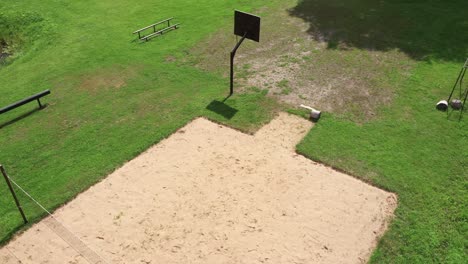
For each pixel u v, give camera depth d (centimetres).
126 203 1063
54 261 921
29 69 1822
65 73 1736
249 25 1423
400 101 1436
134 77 1664
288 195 1071
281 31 1989
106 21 2242
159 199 1073
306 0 2341
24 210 1049
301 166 1165
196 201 1063
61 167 1193
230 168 1166
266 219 1007
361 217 1005
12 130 1380
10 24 2356
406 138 1257
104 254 934
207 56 1797
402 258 904
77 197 1087
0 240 972
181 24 2131
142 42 1961
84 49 1942
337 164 1162
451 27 1944
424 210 1016
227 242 954
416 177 1110
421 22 2005
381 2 2262
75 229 995
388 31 1938
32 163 1216
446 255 906
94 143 1288
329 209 1028
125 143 1279
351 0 2311
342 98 1463
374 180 1104
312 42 1869
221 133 1309
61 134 1341
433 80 1548
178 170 1166
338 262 903
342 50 1788
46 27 2247
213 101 1473
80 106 1492
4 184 1140
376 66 1655
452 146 1220
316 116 1341
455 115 1351
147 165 1188
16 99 1573
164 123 1367
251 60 1748
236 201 1059
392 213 1012
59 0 2548
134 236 975
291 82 1573
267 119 1366
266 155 1211
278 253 925
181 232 981
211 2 2405
